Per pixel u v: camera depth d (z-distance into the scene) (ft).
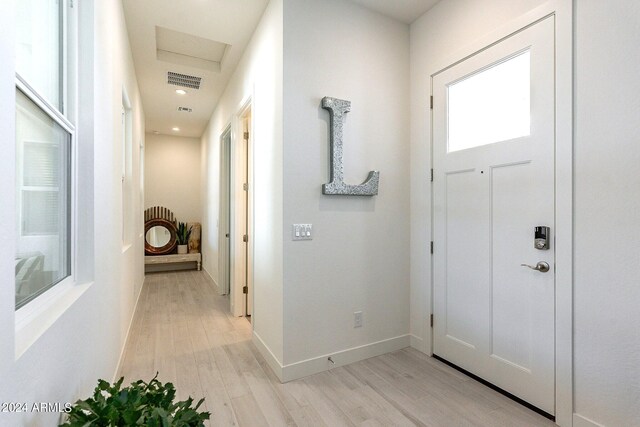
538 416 5.83
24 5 3.21
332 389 6.77
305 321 7.41
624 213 4.83
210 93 14.03
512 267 6.44
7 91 2.44
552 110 5.74
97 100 5.15
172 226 20.12
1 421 2.25
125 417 3.13
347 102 7.80
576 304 5.39
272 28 7.81
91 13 4.88
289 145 7.23
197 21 8.89
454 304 7.77
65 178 4.42
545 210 5.87
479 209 7.15
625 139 4.82
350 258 8.06
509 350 6.50
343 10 7.97
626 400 4.78
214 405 6.18
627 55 4.79
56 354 3.34
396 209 8.84
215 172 16.07
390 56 8.73
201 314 11.77
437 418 5.79
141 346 8.94
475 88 7.32
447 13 7.90
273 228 7.75
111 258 6.53
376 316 8.47
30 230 3.37
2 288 2.30
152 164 20.83
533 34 6.04
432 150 8.42
